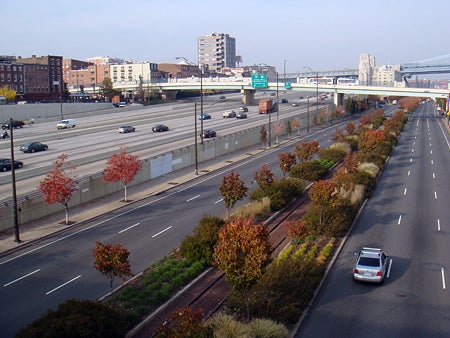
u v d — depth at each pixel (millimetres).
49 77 146875
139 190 44062
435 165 58906
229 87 147500
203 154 60625
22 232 31422
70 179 33656
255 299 19750
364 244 29281
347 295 21828
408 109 157125
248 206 35500
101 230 32094
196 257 25172
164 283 22453
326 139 83188
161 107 137750
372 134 63625
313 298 21344
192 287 22531
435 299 21328
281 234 30766
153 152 61500
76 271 24703
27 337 15242
